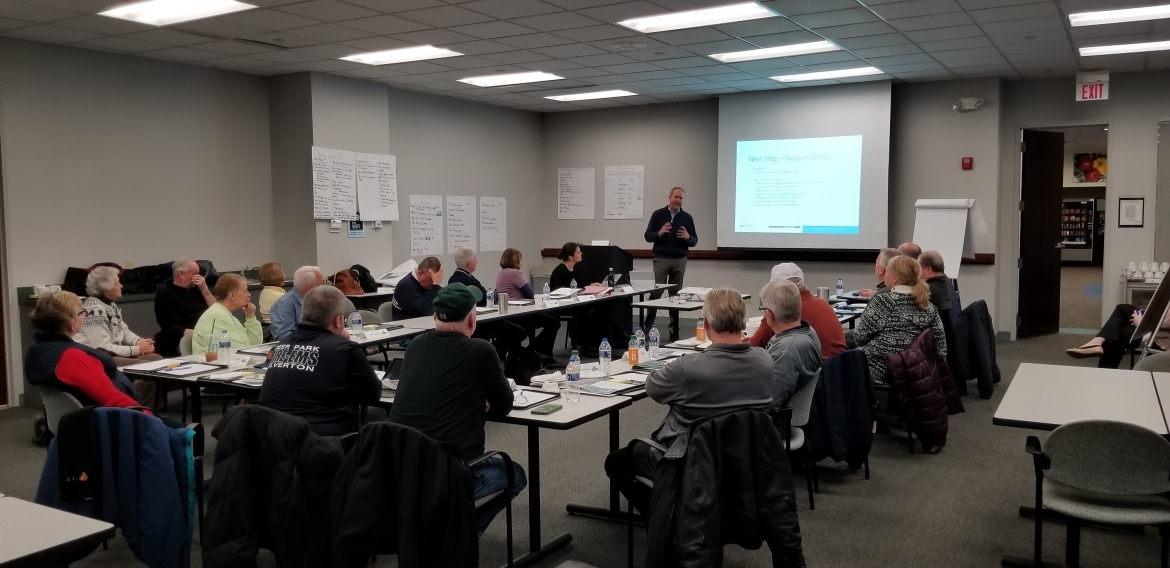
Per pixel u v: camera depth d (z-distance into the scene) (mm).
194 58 6883
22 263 6074
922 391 4680
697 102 9953
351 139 8039
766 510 2605
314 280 5141
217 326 4527
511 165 10484
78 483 2650
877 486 4176
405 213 8922
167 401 5805
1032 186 8766
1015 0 5336
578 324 7934
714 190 9930
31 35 5906
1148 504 2652
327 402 3035
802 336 3666
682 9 5484
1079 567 3176
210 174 7375
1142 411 2805
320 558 2682
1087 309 11320
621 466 3055
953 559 3275
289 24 5738
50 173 6211
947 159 8617
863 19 5840
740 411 2621
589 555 3350
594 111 10609
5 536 1741
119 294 5410
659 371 3023
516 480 3008
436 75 7938
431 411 2826
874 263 8938
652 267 10336
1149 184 8062
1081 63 7574
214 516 2660
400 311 6453
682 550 2500
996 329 8727
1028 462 4574
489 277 10188
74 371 3324
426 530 2387
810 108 8969
